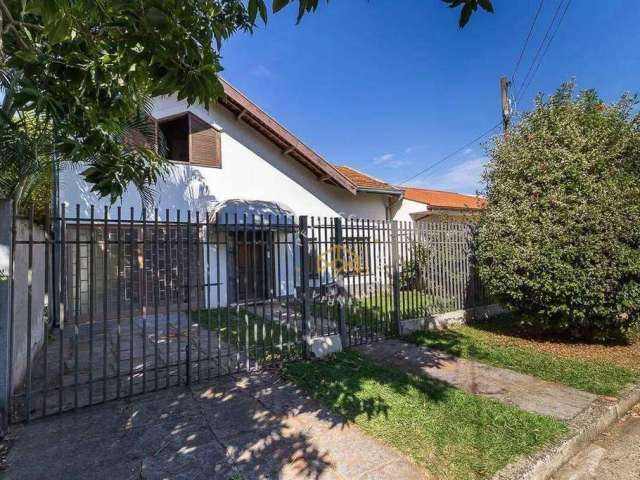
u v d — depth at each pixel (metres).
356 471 3.37
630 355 6.84
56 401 4.96
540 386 5.42
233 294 12.20
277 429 4.14
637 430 4.45
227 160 13.09
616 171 6.99
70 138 3.79
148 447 3.79
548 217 7.14
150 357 7.00
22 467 3.45
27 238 5.88
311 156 14.16
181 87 3.09
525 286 7.38
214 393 5.16
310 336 6.79
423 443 3.82
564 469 3.68
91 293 4.88
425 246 9.22
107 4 2.73
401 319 8.63
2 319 4.18
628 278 6.68
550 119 7.75
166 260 5.61
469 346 7.50
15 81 3.99
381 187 16.80
